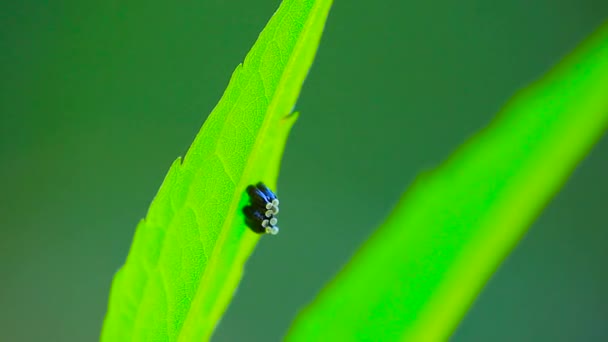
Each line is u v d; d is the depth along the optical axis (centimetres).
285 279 80
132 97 88
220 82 85
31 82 90
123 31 88
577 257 80
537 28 79
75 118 90
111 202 89
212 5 86
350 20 82
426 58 81
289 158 82
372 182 82
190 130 86
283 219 81
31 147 91
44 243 90
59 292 89
